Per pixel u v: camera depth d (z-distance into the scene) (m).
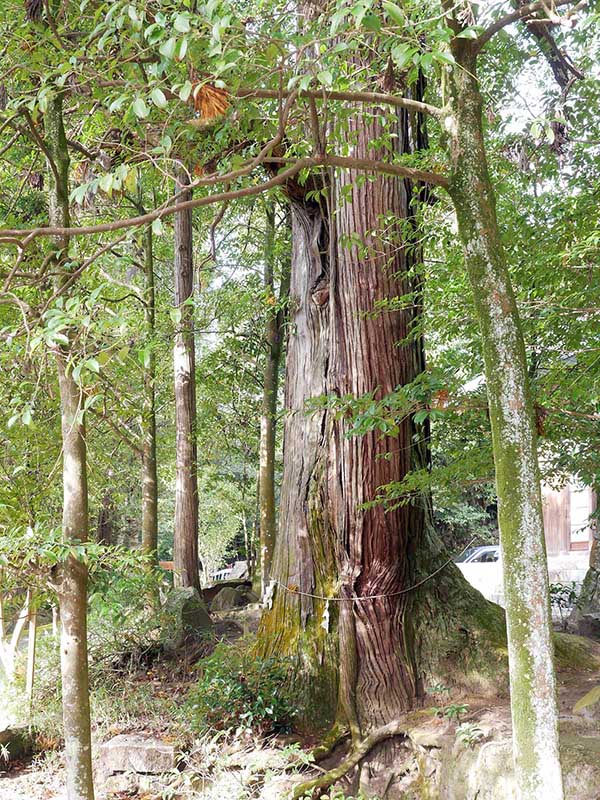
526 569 2.39
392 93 3.65
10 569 3.41
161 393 12.16
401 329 5.78
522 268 4.45
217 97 2.79
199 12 2.60
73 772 3.24
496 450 2.49
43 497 5.06
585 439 4.78
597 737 4.45
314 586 6.33
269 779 5.04
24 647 7.90
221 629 9.02
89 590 4.56
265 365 12.07
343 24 2.36
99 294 2.93
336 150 5.57
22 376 4.33
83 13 3.68
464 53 2.67
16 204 5.63
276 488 15.87
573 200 4.62
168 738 5.75
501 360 2.50
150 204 10.95
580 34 5.02
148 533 10.14
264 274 12.16
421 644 5.91
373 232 5.63
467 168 2.60
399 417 4.27
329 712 5.95
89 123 4.07
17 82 4.00
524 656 2.35
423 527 6.22
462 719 5.12
